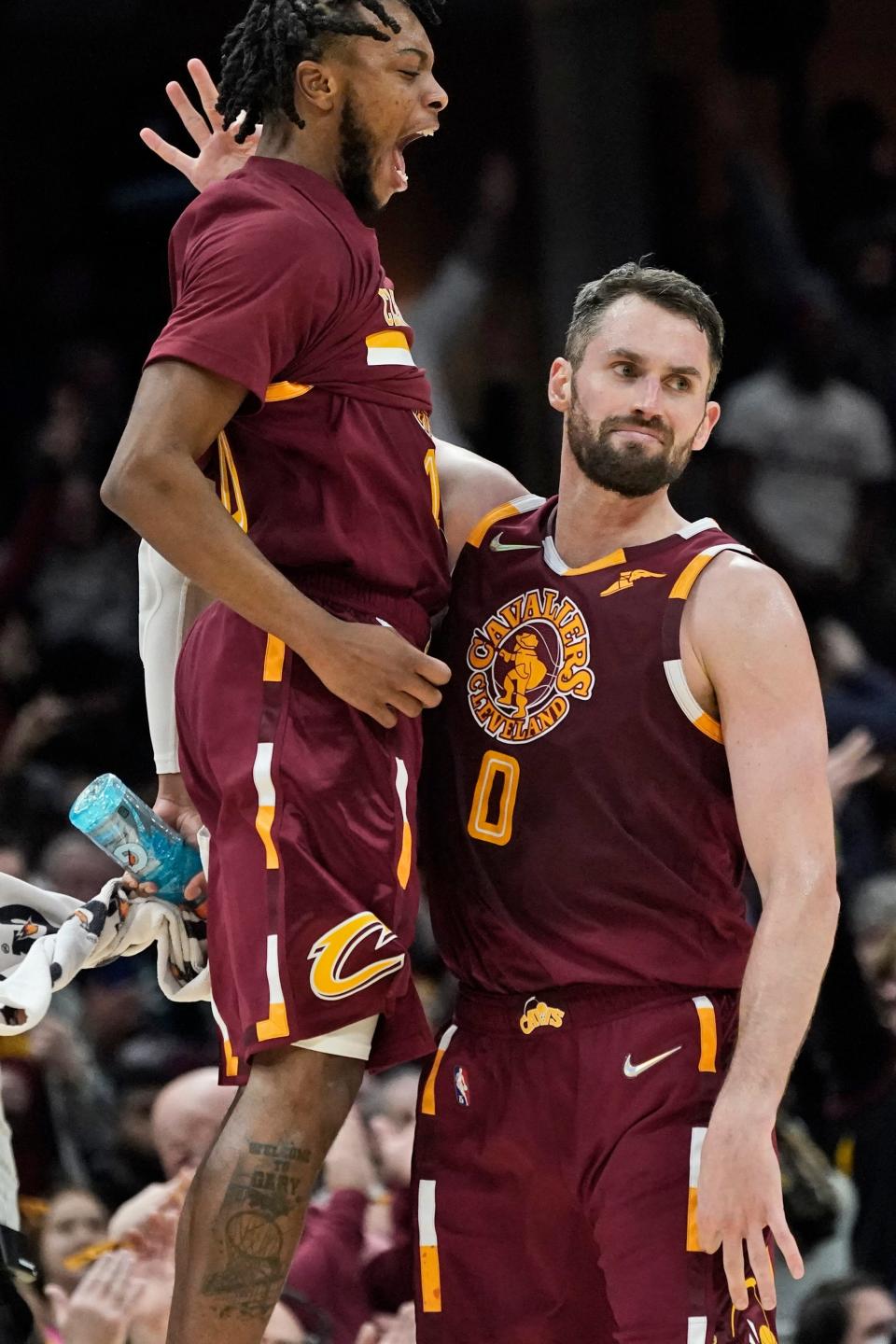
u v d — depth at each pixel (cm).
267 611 938
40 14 3781
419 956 2278
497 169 3700
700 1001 1022
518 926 1043
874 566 3491
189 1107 1538
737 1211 941
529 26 3628
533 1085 1037
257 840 953
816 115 3888
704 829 1026
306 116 1000
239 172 995
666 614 1027
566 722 1041
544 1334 1060
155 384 934
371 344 989
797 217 3822
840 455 3466
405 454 999
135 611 3188
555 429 3594
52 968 1022
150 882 1055
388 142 1009
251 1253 938
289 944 939
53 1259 1473
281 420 972
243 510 987
